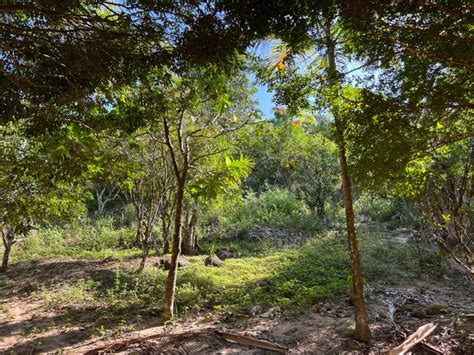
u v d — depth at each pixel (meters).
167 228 8.60
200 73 3.29
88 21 2.17
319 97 3.09
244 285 6.13
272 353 3.55
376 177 2.78
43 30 2.11
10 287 6.68
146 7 2.09
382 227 10.80
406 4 1.95
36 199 4.09
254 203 13.41
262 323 4.36
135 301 5.59
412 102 2.37
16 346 4.09
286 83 3.38
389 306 4.51
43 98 2.80
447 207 4.00
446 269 6.77
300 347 3.66
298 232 11.26
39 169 3.57
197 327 4.27
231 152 6.11
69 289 6.22
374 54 2.32
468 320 4.18
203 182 4.28
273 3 2.11
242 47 2.30
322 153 11.55
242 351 3.59
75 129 3.36
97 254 9.05
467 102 2.29
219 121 6.00
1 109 2.71
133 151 6.36
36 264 8.34
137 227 10.24
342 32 2.77
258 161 14.11
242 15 2.11
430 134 2.59
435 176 3.64
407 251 7.76
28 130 3.05
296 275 6.63
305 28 2.35
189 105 3.91
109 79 2.64
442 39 2.05
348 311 4.69
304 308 4.84
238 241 10.53
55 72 2.57
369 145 2.67
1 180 3.77
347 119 2.76
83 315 5.16
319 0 2.12
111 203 15.17
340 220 12.01
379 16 2.09
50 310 5.41
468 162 3.58
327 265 7.22
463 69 2.23
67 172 3.62
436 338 3.73
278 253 8.70
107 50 2.34
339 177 11.99
